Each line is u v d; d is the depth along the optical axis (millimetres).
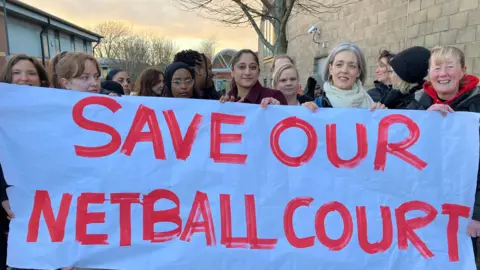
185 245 2129
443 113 2168
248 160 2191
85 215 2105
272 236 2148
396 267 2121
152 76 3791
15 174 2086
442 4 6285
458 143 2156
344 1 9383
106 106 2160
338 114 2211
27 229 2074
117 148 2152
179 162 2176
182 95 2955
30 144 2100
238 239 2139
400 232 2145
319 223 2156
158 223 2135
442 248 2131
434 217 2154
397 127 2191
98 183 2127
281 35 6539
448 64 2225
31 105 2109
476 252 2578
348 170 2189
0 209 2236
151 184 2150
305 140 2203
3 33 18812
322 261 2125
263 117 2213
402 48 7492
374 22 8609
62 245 2084
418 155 2172
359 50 2484
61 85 2461
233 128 2207
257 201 2170
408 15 7270
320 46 12055
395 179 2178
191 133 2191
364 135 2197
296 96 3008
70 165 2123
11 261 2066
